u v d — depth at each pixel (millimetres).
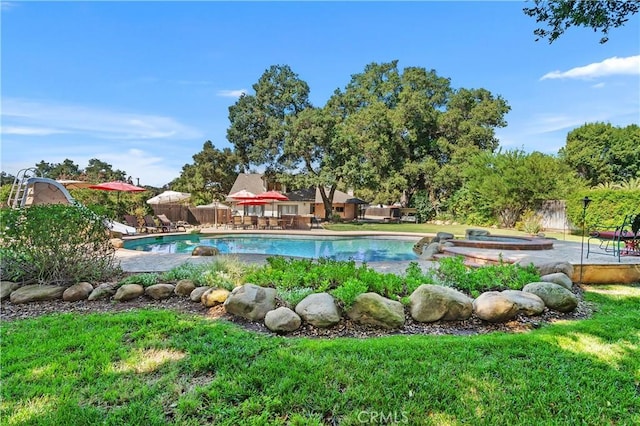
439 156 31453
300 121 24797
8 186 16406
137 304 4551
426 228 21391
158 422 2152
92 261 5422
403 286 4605
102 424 2139
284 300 4184
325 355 2986
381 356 2969
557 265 5645
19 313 4223
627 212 13953
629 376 2721
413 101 28766
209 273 5059
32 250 4926
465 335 3584
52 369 2754
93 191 17594
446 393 2457
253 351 3066
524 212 19906
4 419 2178
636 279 6055
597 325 3771
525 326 3857
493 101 30906
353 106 30406
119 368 2789
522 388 2527
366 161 25641
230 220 23859
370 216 43094
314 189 33500
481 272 4973
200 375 2697
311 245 15164
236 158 36938
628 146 27328
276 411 2268
